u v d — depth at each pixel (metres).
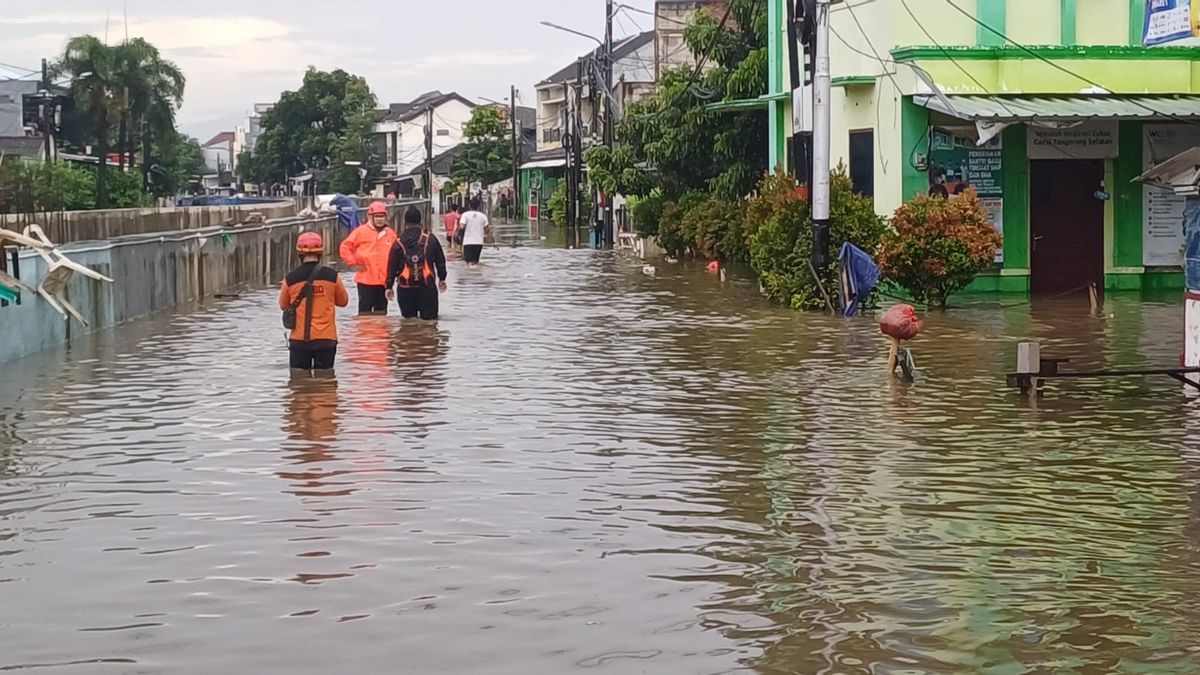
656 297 23.81
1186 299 13.33
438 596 6.79
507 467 9.75
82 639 6.18
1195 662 5.88
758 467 9.77
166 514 8.42
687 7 62.16
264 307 21.97
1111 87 22.86
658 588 6.93
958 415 11.82
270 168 110.19
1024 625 6.36
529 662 5.87
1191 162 12.81
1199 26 15.48
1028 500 8.79
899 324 13.74
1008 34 22.92
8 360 15.23
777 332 18.14
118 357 15.70
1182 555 7.52
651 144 38.28
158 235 21.47
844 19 25.38
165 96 64.12
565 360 15.40
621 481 9.30
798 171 24.45
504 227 65.44
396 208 51.75
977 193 23.14
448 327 18.73
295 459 10.01
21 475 9.53
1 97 61.47
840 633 6.25
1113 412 11.95
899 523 8.23
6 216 22.81
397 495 8.88
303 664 5.85
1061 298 22.41
